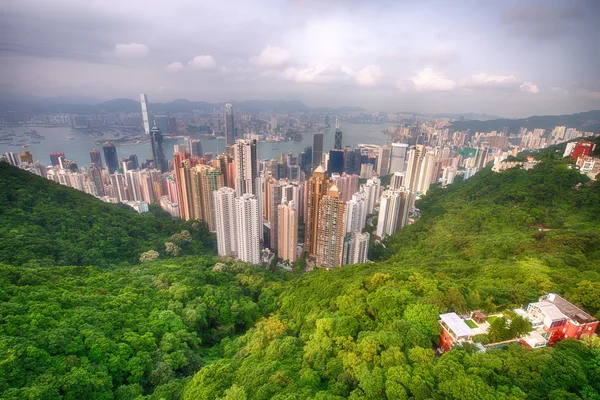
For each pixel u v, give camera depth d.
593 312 61.22
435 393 43.00
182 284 106.06
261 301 114.19
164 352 71.75
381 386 45.44
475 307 62.56
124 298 88.94
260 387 50.72
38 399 49.53
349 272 108.25
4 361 53.00
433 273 91.38
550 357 44.78
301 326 77.62
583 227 128.38
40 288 83.69
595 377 43.03
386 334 54.28
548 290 68.06
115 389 62.03
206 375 57.97
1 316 65.62
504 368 45.25
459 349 49.56
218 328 95.06
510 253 118.19
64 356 61.03
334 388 48.41
